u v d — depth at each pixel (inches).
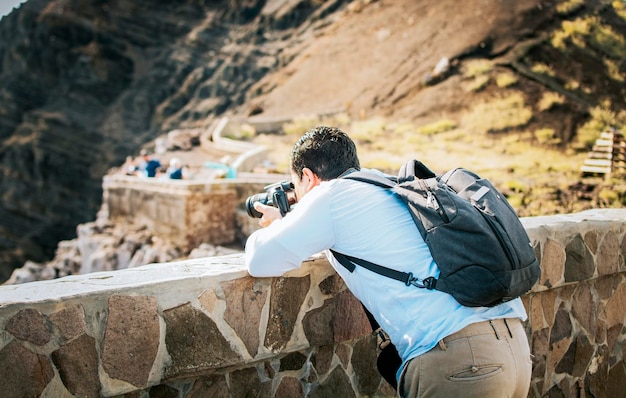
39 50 3203.7
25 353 81.7
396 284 87.9
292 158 101.9
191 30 3218.5
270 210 106.1
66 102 3029.0
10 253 2632.9
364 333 115.8
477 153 1127.6
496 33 1712.6
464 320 84.9
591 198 725.3
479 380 84.0
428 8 2074.3
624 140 847.7
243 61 2780.5
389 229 90.0
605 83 1448.1
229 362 98.3
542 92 1417.3
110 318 87.8
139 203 944.9
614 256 153.0
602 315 156.0
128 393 92.9
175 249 824.3
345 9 2664.9
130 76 3134.8
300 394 111.3
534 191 760.3
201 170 1152.8
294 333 105.9
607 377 158.7
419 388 87.0
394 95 1658.5
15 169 2802.7
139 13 3314.5
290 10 2871.6
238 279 99.0
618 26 1683.1
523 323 136.0
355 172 97.0
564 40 1610.5
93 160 2790.4
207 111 2699.3
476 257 83.1
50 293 86.0
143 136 2810.0
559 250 138.2
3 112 3107.8
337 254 93.0
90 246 976.9
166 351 92.5
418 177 105.4
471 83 1531.7
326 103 1820.9
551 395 144.4
